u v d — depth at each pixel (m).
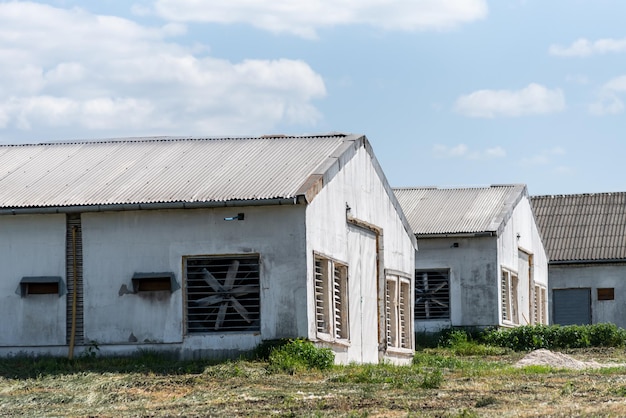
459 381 21.59
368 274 29.05
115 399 19.48
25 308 25.03
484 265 38.56
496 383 21.12
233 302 24.25
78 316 24.84
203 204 24.00
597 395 18.56
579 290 47.56
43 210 24.69
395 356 30.56
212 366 22.89
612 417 15.48
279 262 24.02
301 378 21.73
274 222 24.06
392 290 31.12
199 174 25.89
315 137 28.28
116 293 24.66
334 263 26.02
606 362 31.09
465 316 38.59
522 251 42.97
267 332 24.03
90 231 24.86
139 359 23.95
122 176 26.27
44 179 26.52
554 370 24.55
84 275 24.81
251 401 18.61
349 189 27.33
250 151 27.42
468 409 16.91
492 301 38.44
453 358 30.59
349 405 17.73
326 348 24.20
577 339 37.06
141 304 24.58
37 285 25.06
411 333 32.41
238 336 24.16
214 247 24.27
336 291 26.61
